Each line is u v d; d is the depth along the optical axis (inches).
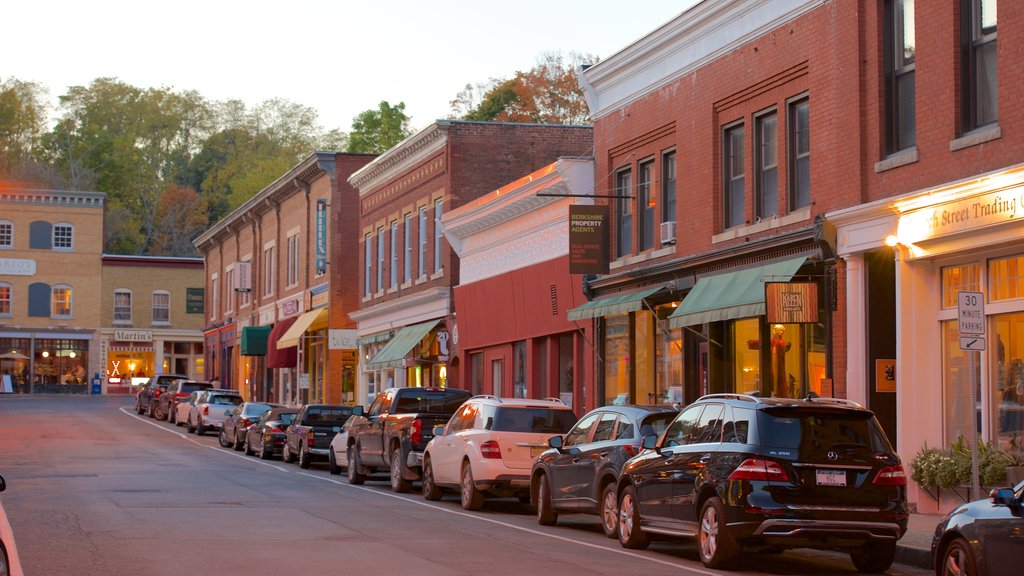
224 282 2930.6
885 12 799.1
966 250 713.0
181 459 1357.0
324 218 2066.9
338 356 2053.4
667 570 545.6
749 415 549.6
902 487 543.2
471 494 831.1
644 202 1136.8
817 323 846.5
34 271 3393.2
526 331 1359.5
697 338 1028.5
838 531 530.3
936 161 735.1
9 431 1852.9
